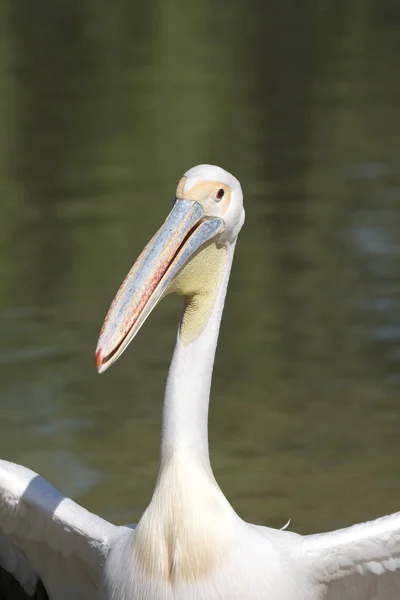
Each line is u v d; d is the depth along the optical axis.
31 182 21.86
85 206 20.03
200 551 6.16
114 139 24.86
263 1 45.03
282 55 33.41
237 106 27.36
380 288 15.84
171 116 26.55
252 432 11.86
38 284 16.50
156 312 15.75
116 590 6.34
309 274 16.53
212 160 22.81
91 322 15.02
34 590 7.41
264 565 6.27
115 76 30.98
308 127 25.11
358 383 13.01
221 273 6.45
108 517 10.06
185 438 6.30
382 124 24.95
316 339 14.31
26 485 6.92
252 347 14.21
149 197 20.38
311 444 11.54
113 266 17.05
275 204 19.89
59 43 36.22
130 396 12.82
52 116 26.98
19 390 13.01
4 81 30.73
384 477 10.84
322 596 6.64
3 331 14.79
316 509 10.23
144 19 41.06
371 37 35.97
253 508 10.28
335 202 19.83
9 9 44.16
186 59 33.22
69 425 12.07
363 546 6.42
